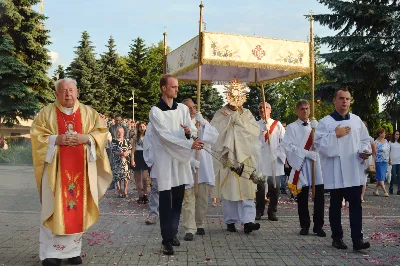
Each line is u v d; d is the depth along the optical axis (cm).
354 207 633
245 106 3912
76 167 561
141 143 1135
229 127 761
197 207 741
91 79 5209
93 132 577
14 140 3278
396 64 2280
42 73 3098
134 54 6575
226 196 754
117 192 1402
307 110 753
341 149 632
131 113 6284
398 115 2411
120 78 6184
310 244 675
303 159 730
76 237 555
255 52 830
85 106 593
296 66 863
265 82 1066
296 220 891
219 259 587
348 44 2348
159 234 745
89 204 572
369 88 2423
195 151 718
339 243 646
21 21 3073
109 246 656
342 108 651
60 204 545
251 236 734
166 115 617
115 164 1270
